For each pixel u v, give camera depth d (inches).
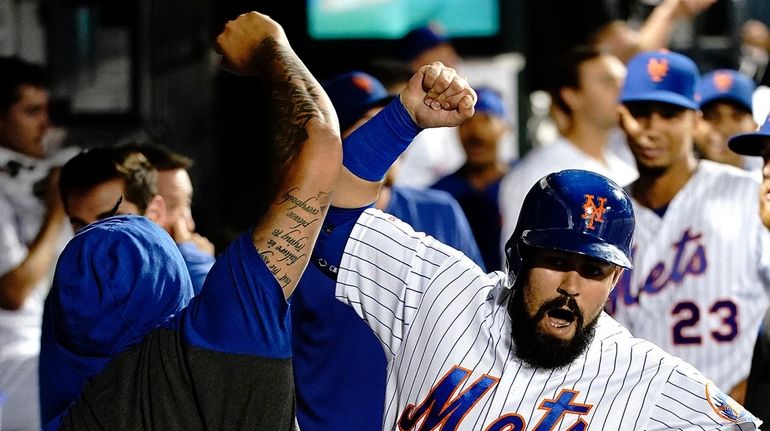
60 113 1046.4
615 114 856.9
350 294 479.2
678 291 719.7
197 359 401.1
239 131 1190.9
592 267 434.9
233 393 402.3
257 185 1195.3
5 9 1019.9
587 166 843.4
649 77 732.0
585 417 442.3
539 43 1312.7
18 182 778.8
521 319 441.7
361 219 474.9
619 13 1320.1
